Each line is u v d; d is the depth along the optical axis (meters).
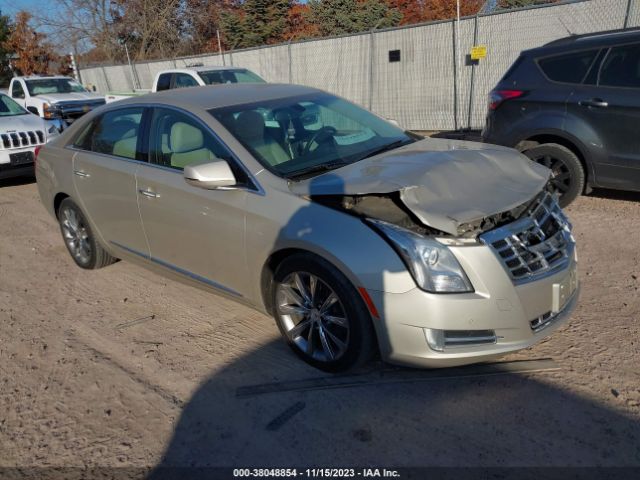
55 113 13.76
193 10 28.83
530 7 10.81
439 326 2.88
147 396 3.31
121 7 28.59
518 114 6.28
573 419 2.86
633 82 5.59
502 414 2.93
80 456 2.86
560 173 6.18
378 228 3.01
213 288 3.95
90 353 3.83
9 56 31.91
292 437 2.88
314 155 3.80
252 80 12.39
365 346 3.12
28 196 8.82
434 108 12.79
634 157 5.61
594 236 5.35
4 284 5.17
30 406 3.29
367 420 2.96
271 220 3.35
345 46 13.81
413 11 27.64
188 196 3.82
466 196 3.08
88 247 5.20
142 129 4.33
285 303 3.49
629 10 9.78
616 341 3.51
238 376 3.43
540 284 3.02
